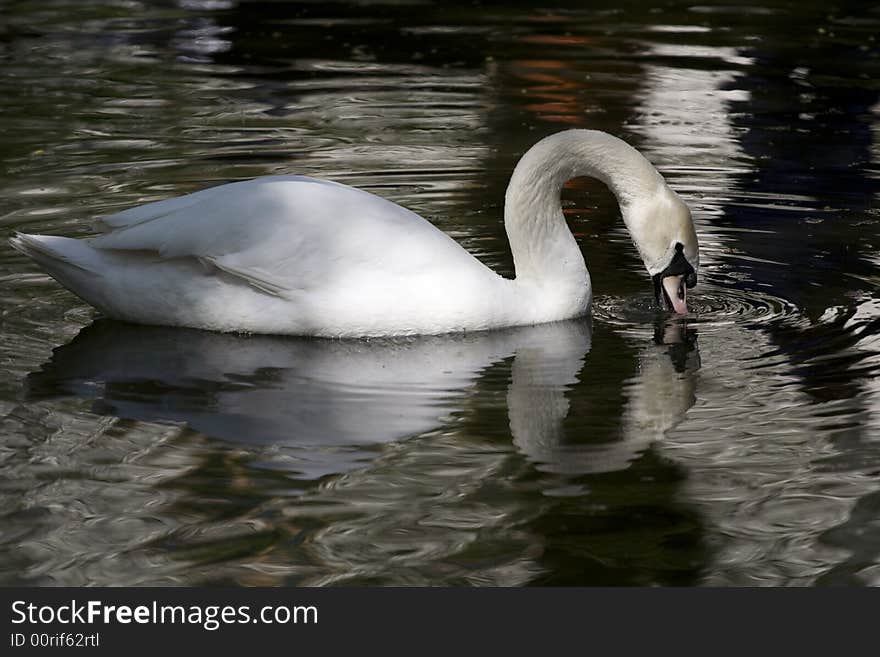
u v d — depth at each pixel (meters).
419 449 8.95
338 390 10.04
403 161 16.25
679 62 21.14
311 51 21.66
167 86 19.41
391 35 22.88
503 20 24.09
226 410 9.59
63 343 10.95
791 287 12.61
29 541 7.62
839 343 11.06
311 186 11.40
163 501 8.10
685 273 11.91
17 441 8.95
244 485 8.34
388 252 11.17
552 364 10.70
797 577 7.41
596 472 8.62
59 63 20.56
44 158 16.00
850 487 8.39
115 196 14.59
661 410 9.67
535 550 7.62
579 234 14.51
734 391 10.04
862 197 15.30
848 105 18.94
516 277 11.98
